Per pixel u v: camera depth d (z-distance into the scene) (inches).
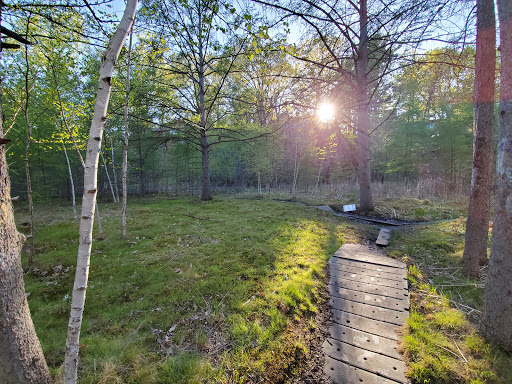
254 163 639.1
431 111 538.9
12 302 62.0
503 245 89.2
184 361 91.1
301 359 95.0
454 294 132.9
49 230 270.5
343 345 101.0
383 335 105.0
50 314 122.0
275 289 140.8
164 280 154.9
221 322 114.3
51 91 205.6
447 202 386.9
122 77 283.7
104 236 246.5
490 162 143.8
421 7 187.2
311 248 209.6
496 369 82.1
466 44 193.5
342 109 338.6
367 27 291.0
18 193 491.5
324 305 129.6
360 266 173.0
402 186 500.7
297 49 289.6
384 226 295.9
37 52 192.1
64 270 174.2
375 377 85.3
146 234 253.0
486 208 146.6
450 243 208.2
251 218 326.3
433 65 282.0
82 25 167.3
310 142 559.8
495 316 91.5
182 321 115.1
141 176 637.9
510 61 85.3
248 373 88.0
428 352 92.1
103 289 143.7
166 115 513.3
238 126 588.1
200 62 453.7
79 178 568.7
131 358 91.7
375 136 549.3
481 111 144.5
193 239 236.8
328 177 690.2
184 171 700.7
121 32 66.9
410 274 159.3
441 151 466.6
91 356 92.1
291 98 347.3
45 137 376.8
